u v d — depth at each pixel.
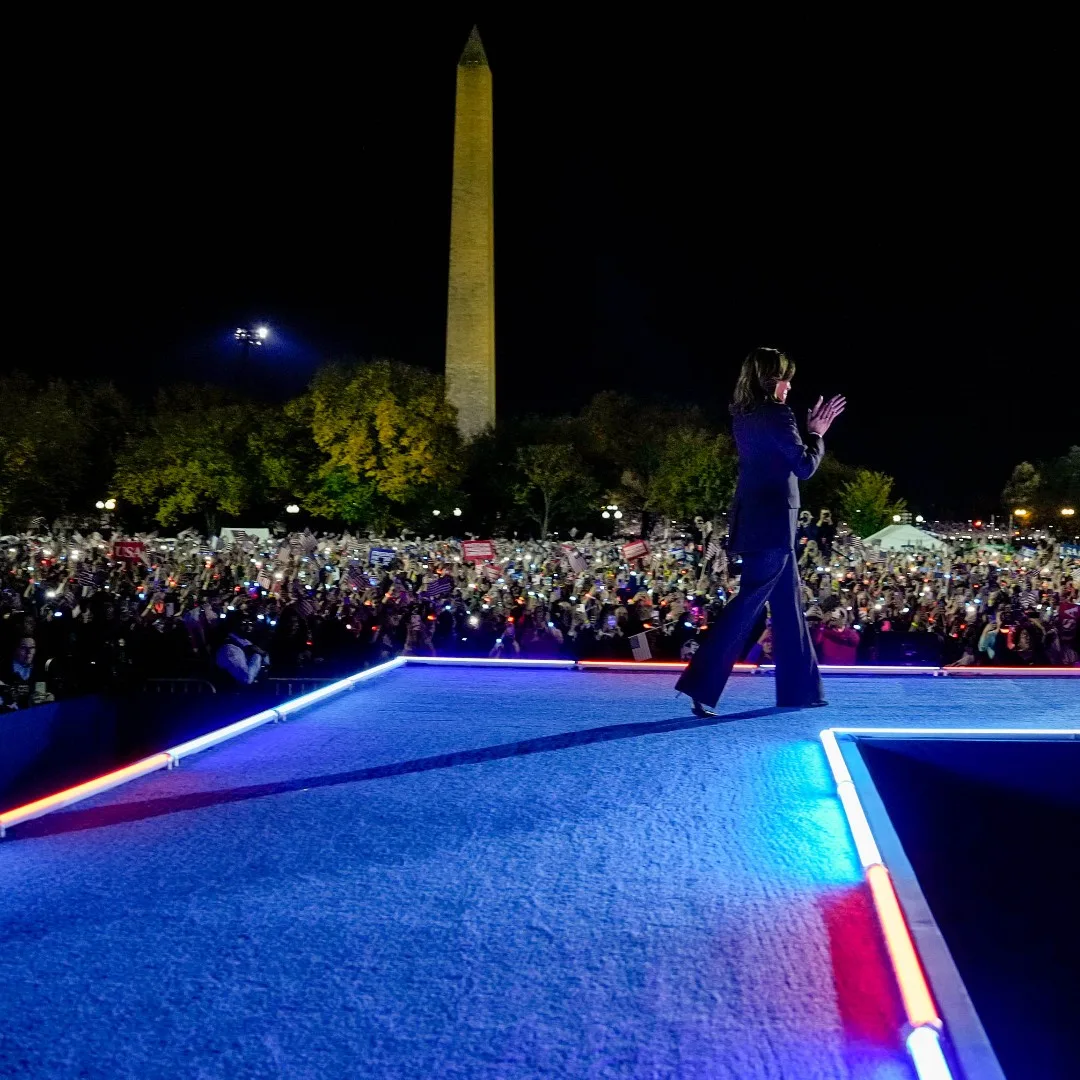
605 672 7.47
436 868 3.23
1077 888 4.76
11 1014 2.26
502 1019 2.25
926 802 4.80
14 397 62.16
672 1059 2.09
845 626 16.23
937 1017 2.08
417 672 7.38
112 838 3.54
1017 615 17.39
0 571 25.09
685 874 3.17
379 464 63.66
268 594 20.36
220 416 64.75
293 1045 2.13
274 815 3.80
